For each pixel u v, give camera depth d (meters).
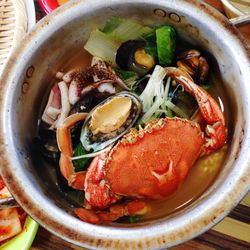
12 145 0.34
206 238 0.43
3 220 0.44
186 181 0.36
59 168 0.37
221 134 0.35
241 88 0.34
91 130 0.36
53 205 0.33
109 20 0.38
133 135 0.35
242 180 0.31
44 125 0.39
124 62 0.39
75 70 0.40
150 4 0.36
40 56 0.37
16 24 0.49
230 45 0.34
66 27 0.37
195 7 0.35
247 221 0.43
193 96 0.37
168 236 0.30
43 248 0.44
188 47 0.39
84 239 0.31
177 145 0.35
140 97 0.37
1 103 0.35
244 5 0.46
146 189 0.35
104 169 0.35
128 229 0.32
